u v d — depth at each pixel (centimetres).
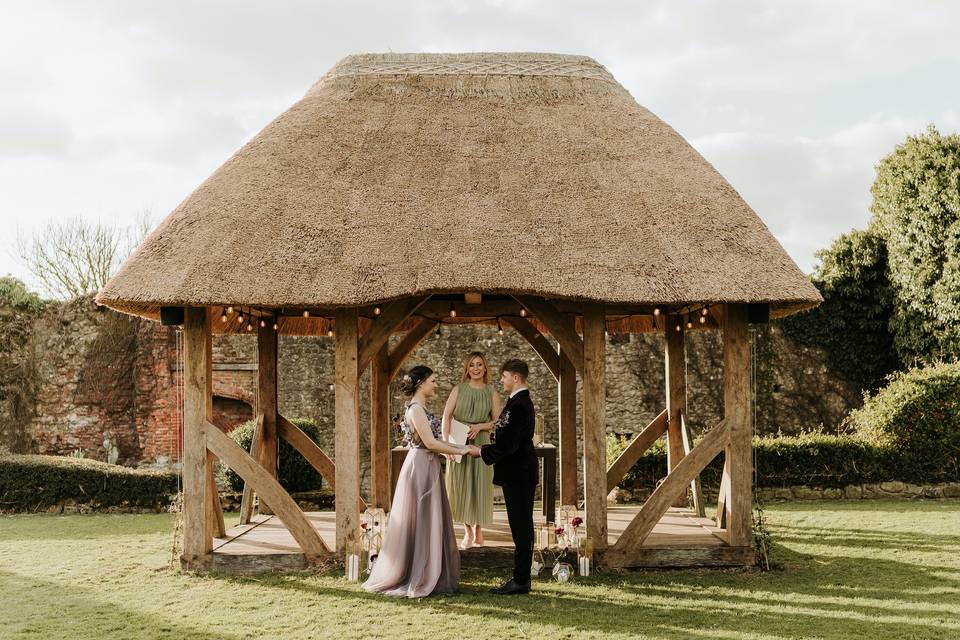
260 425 929
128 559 779
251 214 720
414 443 645
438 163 777
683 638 506
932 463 1247
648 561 713
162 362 1639
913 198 1622
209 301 659
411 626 536
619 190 754
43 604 601
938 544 844
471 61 907
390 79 873
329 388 1597
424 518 631
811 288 682
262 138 798
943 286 1559
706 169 786
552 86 877
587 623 541
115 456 1633
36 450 1642
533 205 738
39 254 2438
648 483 1262
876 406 1295
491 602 600
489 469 725
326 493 1216
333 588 645
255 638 510
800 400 1677
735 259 698
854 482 1252
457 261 682
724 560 716
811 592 632
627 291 669
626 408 1612
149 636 516
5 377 1611
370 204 736
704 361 1638
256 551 719
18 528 1016
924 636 510
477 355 745
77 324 1669
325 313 926
